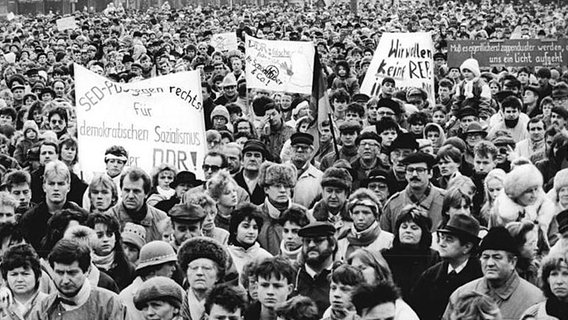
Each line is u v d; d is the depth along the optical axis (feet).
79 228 43.96
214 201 49.73
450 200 46.65
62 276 39.50
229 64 113.09
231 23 191.21
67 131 71.92
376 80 90.53
